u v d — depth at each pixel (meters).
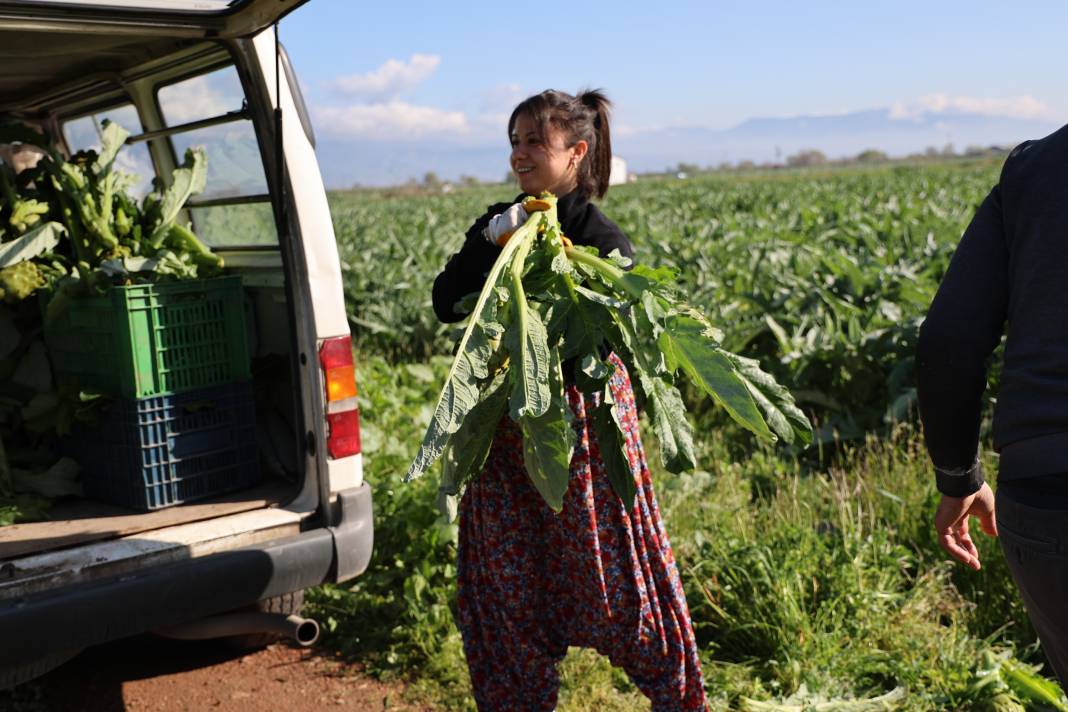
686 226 17.06
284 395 3.98
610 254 2.79
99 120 4.93
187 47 3.73
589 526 2.69
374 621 4.11
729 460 5.68
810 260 9.53
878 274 7.66
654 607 2.76
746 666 3.55
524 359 2.39
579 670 3.53
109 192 3.97
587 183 2.91
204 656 3.98
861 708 3.21
